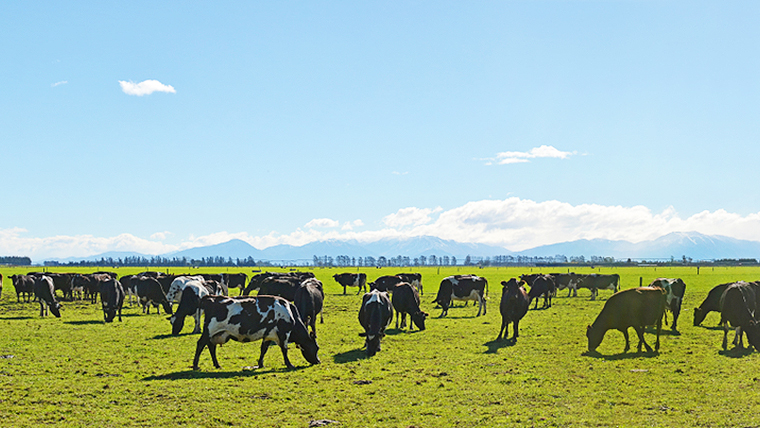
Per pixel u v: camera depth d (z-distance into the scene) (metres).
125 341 24.14
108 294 31.80
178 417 12.63
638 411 13.08
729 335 25.59
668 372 17.38
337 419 12.55
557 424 12.15
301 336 18.66
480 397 14.41
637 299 20.97
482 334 26.48
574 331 27.31
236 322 17.91
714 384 15.70
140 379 16.38
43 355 20.55
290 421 12.38
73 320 33.03
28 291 47.69
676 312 27.30
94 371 17.56
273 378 16.58
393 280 40.38
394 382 16.11
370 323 21.25
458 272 144.12
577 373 17.31
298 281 33.81
